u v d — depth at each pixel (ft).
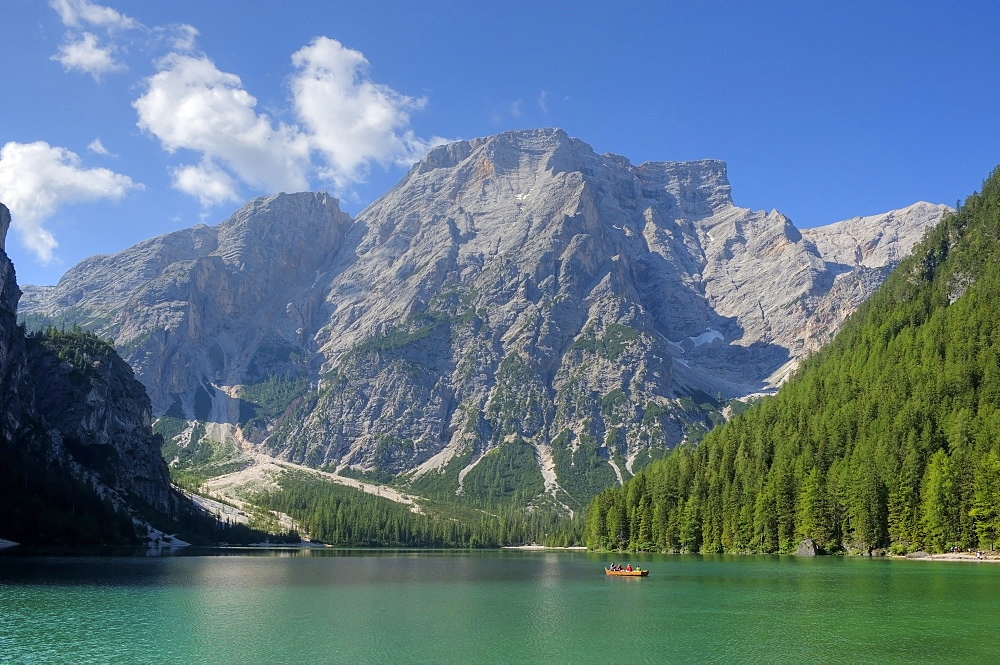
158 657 297.74
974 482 601.21
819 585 481.46
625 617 383.24
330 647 315.58
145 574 557.74
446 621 373.40
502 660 297.74
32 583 481.87
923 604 402.72
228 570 622.95
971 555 599.98
